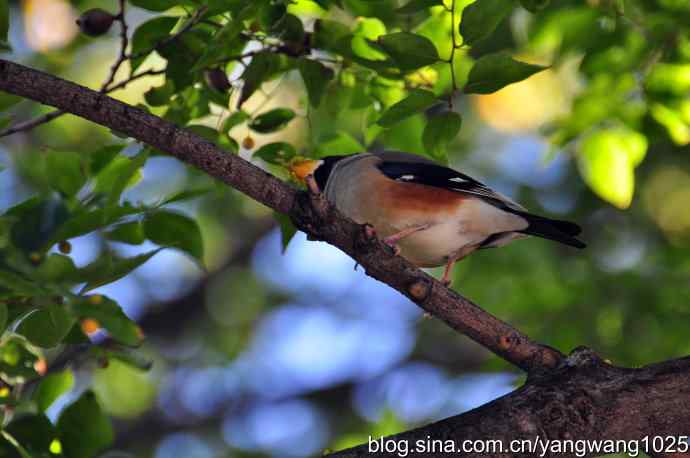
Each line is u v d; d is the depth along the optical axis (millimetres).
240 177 7441
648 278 15008
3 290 7215
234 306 21172
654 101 11344
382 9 9484
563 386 7305
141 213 8617
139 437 20125
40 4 16031
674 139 11672
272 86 15883
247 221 21328
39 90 7305
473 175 17500
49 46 16219
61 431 8344
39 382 8758
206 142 7414
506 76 7883
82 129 17844
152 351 20844
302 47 9086
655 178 16969
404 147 10406
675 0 10859
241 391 20922
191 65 9008
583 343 14500
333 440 19922
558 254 16156
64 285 6988
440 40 9531
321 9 9898
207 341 21094
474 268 15898
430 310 7961
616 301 14828
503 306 15453
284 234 9422
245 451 19984
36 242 8180
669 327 14430
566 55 11453
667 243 16328
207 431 20375
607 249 16422
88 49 17062
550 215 16734
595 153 11797
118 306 6832
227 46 8789
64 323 7023
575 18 11227
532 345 7918
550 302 15172
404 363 20719
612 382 7336
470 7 7734
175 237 8891
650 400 7207
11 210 8359
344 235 7668
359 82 9906
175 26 9172
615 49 11352
